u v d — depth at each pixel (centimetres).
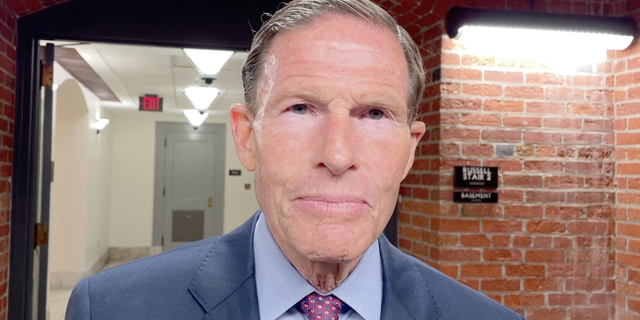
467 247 217
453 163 217
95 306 75
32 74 232
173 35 239
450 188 217
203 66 289
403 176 76
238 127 80
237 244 83
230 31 243
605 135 229
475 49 220
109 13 235
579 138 226
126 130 762
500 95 221
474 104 219
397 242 256
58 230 545
